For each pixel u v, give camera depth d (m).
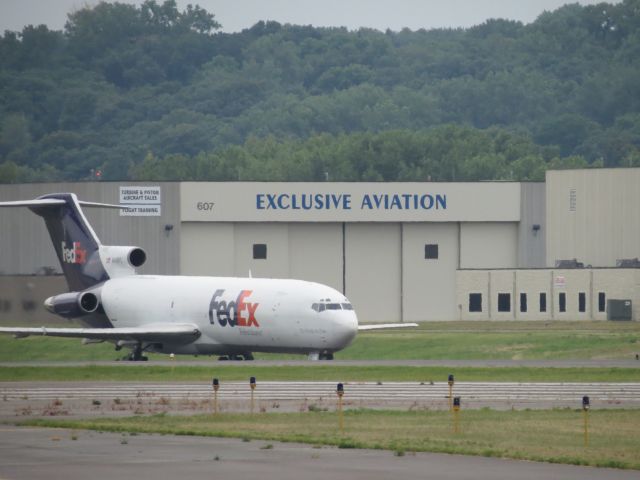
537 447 155.88
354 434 167.12
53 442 158.00
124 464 139.88
